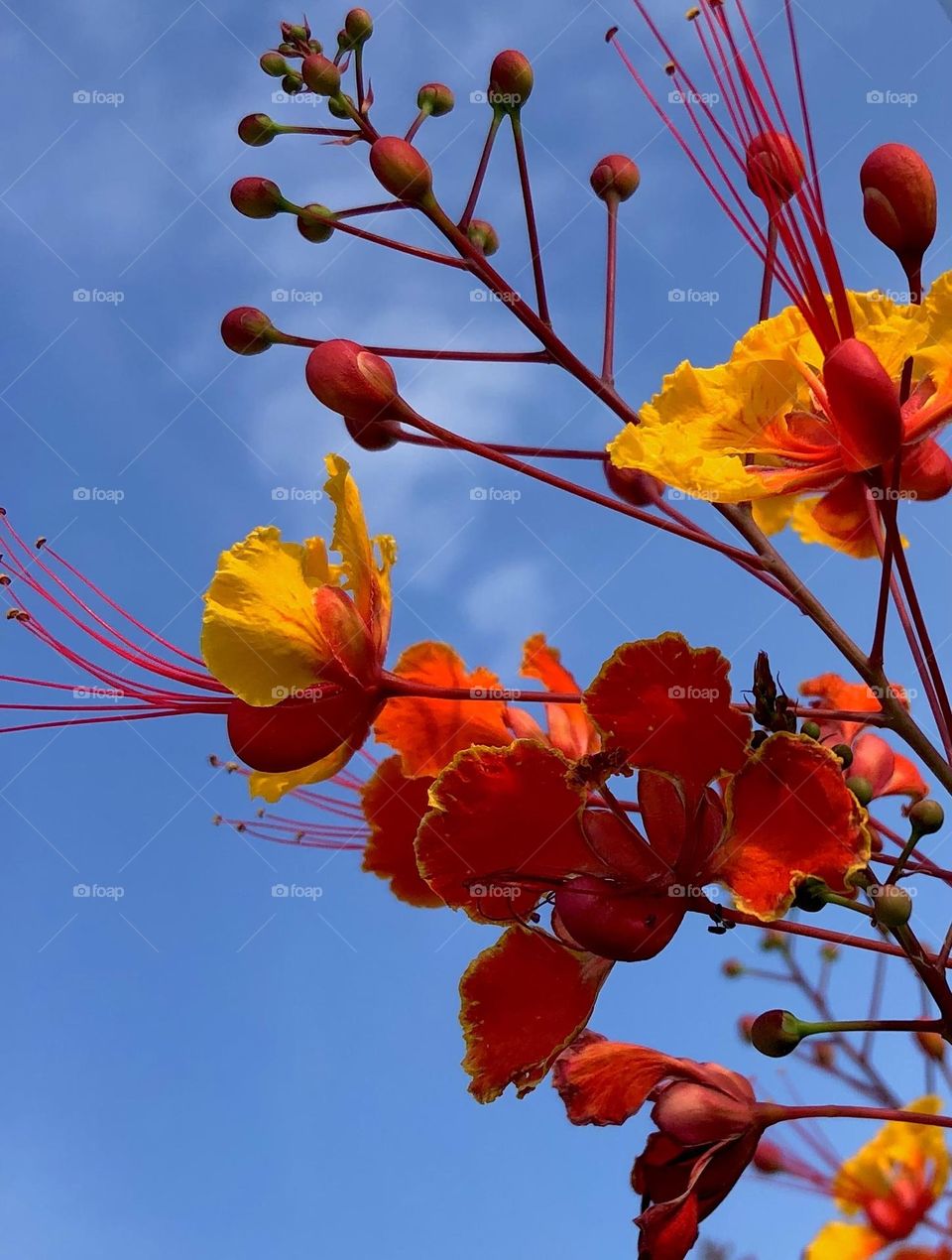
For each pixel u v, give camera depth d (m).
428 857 0.17
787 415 0.18
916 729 0.17
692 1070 0.18
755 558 0.18
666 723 0.16
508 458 0.18
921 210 0.17
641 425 0.18
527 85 0.19
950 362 0.17
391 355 0.19
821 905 0.16
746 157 0.18
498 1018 0.17
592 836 0.17
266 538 0.18
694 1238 0.17
